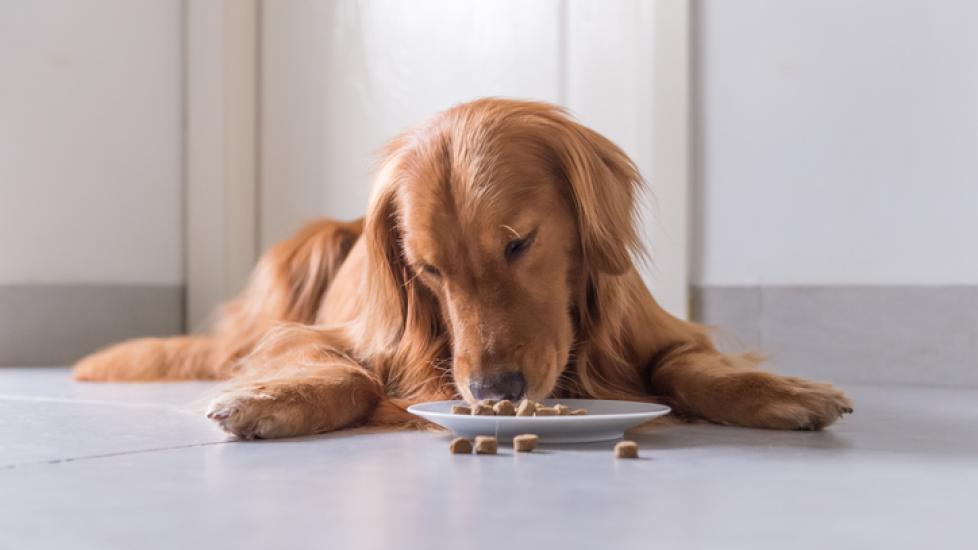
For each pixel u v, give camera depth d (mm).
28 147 2270
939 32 1860
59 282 2320
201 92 2518
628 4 2107
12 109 2244
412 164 1315
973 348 1846
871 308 1916
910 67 1883
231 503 911
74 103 2346
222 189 2508
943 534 828
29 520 867
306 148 2494
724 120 2027
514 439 1125
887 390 1774
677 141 2043
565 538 816
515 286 1257
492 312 1243
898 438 1205
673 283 2049
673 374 1354
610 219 1321
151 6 2488
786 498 923
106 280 2406
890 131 1900
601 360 1369
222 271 2506
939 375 1872
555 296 1284
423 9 2340
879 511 885
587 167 1319
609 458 1084
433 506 899
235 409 1189
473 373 1224
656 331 1441
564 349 1283
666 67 2051
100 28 2389
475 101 1364
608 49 2131
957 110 1852
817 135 1955
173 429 1271
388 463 1064
